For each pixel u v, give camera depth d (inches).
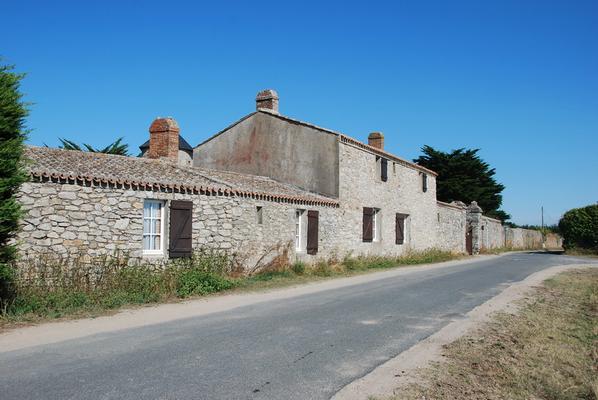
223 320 365.7
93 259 486.6
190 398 202.5
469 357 278.5
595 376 258.8
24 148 363.3
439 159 1895.9
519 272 790.5
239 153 975.6
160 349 277.7
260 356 266.7
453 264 976.9
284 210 732.0
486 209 1969.7
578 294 546.0
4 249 346.0
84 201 488.1
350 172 903.1
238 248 640.4
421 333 332.2
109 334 315.9
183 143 1346.0
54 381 220.5
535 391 234.4
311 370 245.0
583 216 1451.8
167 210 561.3
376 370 247.9
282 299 477.1
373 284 607.5
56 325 342.6
